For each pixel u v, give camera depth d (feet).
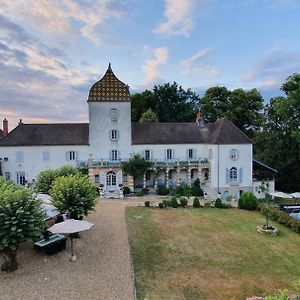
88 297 44.11
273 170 146.10
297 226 79.92
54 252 59.98
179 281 50.78
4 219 48.42
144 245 67.00
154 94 244.22
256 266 57.93
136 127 150.71
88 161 138.21
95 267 54.49
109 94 143.02
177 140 147.54
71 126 146.92
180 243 69.31
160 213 97.96
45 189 86.43
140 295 45.57
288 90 143.13
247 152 141.69
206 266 57.26
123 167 138.72
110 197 128.16
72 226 55.88
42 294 44.65
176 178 146.20
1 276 50.26
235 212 102.68
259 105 208.54
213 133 148.05
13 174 136.56
